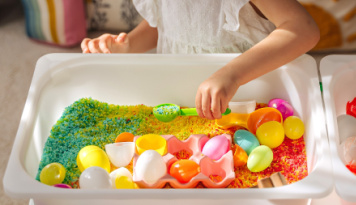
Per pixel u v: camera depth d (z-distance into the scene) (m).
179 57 0.95
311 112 0.87
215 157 0.87
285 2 0.90
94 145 0.90
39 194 0.69
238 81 0.84
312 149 0.85
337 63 0.92
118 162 0.87
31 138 0.82
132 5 1.76
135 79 0.96
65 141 0.92
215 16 0.99
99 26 1.83
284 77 0.94
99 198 0.69
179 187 0.80
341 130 0.88
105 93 0.98
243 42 1.02
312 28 0.89
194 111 0.94
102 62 0.95
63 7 1.70
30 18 1.76
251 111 0.95
